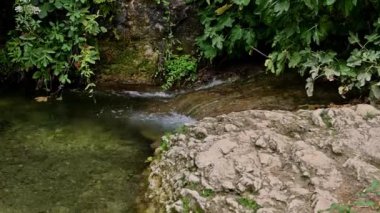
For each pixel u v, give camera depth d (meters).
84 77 5.55
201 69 5.63
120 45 5.73
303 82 5.06
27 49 5.23
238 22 5.35
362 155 3.41
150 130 4.63
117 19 5.69
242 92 5.07
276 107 4.60
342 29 4.68
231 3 5.23
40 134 4.51
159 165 3.83
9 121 4.75
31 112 4.97
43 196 3.60
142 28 5.73
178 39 5.74
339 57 4.76
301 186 3.16
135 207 3.47
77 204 3.51
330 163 3.31
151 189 3.63
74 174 3.88
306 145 3.48
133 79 5.66
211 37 5.30
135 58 5.70
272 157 3.39
